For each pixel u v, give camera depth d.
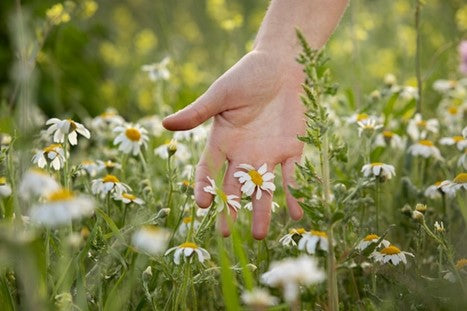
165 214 0.88
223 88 0.94
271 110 0.96
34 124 1.02
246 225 1.07
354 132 1.28
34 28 1.52
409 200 1.13
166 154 1.15
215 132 0.95
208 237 0.94
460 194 0.98
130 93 1.86
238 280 0.92
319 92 0.80
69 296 0.76
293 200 0.95
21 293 0.81
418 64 1.34
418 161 1.24
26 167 0.89
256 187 0.91
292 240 0.89
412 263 0.95
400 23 2.15
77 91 1.66
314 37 1.01
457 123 1.38
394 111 1.41
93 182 0.98
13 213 0.85
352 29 1.51
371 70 1.95
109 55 2.06
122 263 0.83
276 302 0.87
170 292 0.91
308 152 1.32
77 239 0.85
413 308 0.87
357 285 0.95
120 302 0.81
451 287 0.87
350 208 0.82
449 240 0.97
